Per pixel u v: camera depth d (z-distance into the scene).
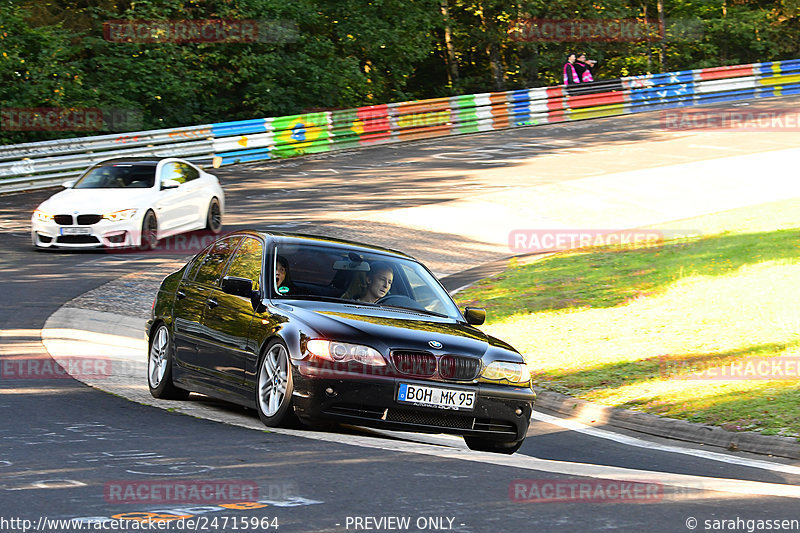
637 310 28.36
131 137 56.06
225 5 73.50
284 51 79.19
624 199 49.56
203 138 60.22
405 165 59.62
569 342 25.27
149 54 70.50
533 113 78.94
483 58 102.25
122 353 21.98
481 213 45.66
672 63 104.88
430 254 37.91
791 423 16.73
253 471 11.27
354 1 83.38
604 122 79.38
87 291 28.95
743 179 54.25
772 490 11.86
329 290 15.45
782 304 27.14
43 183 51.53
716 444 16.70
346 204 46.72
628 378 21.36
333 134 67.25
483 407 14.27
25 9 67.00
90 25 72.06
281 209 45.03
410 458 12.56
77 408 15.47
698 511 10.29
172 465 11.43
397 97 89.75
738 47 109.31
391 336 14.09
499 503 10.23
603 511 10.07
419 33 87.31
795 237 35.62
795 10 107.38
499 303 30.27
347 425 15.52
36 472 10.85
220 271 16.80
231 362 15.32
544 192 50.53
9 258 33.38
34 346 21.53
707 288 29.97
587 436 17.36
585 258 36.69
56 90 62.81
